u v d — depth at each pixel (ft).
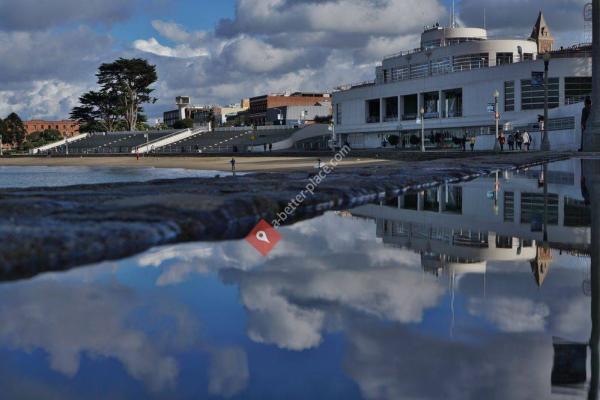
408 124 299.79
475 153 166.40
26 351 7.21
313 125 362.94
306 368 6.69
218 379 6.36
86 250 13.60
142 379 6.35
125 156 330.75
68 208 19.31
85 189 31.30
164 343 7.57
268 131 393.50
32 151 447.83
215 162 226.58
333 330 8.16
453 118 275.18
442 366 6.84
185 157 288.71
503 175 53.52
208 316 8.75
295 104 578.25
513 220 22.34
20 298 9.69
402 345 7.50
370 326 8.32
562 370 6.72
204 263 12.94
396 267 12.94
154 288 10.55
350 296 10.07
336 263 13.34
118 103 506.07
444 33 298.76
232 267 12.64
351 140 342.64
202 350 7.30
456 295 10.23
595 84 114.62
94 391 5.99
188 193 27.07
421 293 10.46
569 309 9.33
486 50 270.87
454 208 26.99
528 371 6.64
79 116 507.71
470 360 7.00
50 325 8.25
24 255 12.67
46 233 14.43
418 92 293.02
